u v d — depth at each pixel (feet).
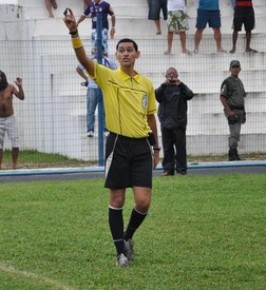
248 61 124.47
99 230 59.93
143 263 50.98
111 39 120.88
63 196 75.20
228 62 123.85
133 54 50.70
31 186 82.99
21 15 128.47
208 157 112.78
